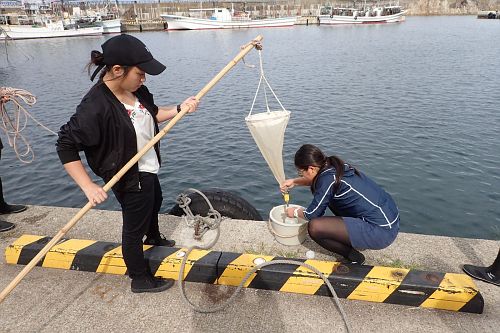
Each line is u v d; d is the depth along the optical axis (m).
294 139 10.31
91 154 2.44
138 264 2.80
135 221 2.63
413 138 9.99
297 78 20.14
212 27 57.12
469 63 23.03
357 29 55.34
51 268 3.23
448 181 7.42
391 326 2.55
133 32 55.72
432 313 2.65
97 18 52.28
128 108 2.46
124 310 2.75
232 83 19.47
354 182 2.74
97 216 4.00
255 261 2.96
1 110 3.39
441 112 12.46
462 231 5.81
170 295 2.89
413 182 7.42
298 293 2.88
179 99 15.97
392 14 66.75
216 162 8.98
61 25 47.94
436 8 86.88
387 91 16.27
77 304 2.81
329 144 9.80
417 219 6.14
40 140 10.71
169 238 3.58
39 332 2.57
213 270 2.96
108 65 2.27
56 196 7.46
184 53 32.28
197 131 11.48
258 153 9.48
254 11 73.56
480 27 54.16
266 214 6.55
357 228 2.76
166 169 8.65
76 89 18.27
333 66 23.69
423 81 18.19
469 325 2.53
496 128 10.61
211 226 3.61
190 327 2.59
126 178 2.48
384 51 30.39
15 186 7.91
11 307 2.80
